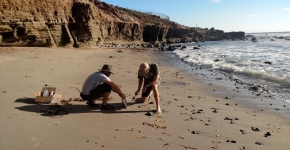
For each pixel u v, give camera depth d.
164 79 12.76
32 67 12.30
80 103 6.38
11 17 23.78
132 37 59.81
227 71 16.16
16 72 10.30
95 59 20.64
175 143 4.29
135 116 5.66
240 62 19.89
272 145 4.56
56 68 12.89
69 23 33.69
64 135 4.24
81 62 17.34
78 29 34.91
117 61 20.27
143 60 22.75
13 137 3.98
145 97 6.87
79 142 4.00
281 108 7.68
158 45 52.56
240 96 9.30
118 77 12.00
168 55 29.86
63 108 5.82
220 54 29.00
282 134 5.25
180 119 5.75
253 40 79.94
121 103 6.69
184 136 4.67
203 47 46.66
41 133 4.25
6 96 6.36
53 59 17.22
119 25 54.81
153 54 31.14
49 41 28.05
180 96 8.59
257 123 6.00
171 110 6.50
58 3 30.95
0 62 13.05
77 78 10.33
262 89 10.55
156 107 6.24
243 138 4.83
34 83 8.37
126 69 15.36
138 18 87.44
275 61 20.12
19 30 24.78
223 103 8.04
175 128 5.09
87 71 12.90
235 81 12.62
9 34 24.08
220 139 4.68
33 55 18.52
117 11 71.69
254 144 4.55
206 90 10.26
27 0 25.75
